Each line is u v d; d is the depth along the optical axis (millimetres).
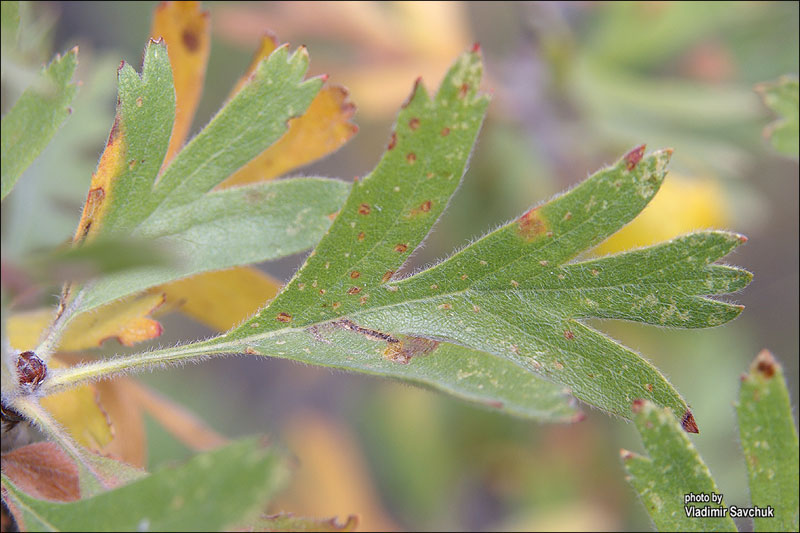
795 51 328
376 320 193
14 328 205
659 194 283
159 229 195
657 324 192
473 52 189
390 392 343
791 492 190
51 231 245
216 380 372
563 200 192
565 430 319
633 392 192
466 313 193
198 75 213
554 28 310
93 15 338
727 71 334
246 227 197
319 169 345
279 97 196
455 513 332
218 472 177
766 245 377
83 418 204
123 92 191
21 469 193
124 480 189
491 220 321
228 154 196
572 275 192
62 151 252
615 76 324
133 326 204
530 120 320
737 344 315
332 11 300
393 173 191
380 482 337
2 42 189
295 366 373
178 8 212
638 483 189
